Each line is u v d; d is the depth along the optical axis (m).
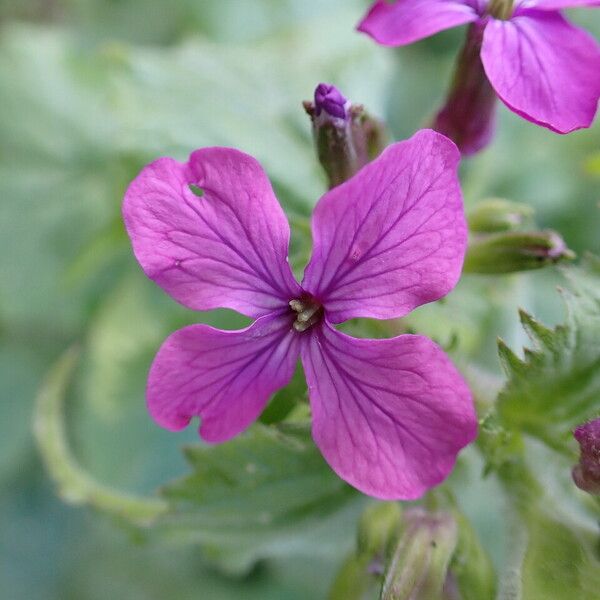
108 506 0.13
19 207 0.18
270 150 0.14
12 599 0.18
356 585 0.12
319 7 0.19
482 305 0.14
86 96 0.18
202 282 0.10
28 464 0.19
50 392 0.13
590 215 0.17
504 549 0.13
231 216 0.10
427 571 0.11
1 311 0.18
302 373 0.11
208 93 0.15
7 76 0.18
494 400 0.11
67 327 0.18
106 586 0.18
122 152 0.14
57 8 0.23
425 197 0.10
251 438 0.12
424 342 0.10
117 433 0.16
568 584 0.11
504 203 0.12
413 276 0.10
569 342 0.11
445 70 0.19
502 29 0.11
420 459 0.10
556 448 0.11
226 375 0.10
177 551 0.18
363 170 0.10
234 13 0.19
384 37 0.11
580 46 0.11
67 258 0.18
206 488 0.12
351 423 0.10
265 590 0.17
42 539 0.18
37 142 0.18
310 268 0.10
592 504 0.12
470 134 0.12
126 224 0.10
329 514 0.12
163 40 0.20
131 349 0.16
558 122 0.11
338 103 0.11
